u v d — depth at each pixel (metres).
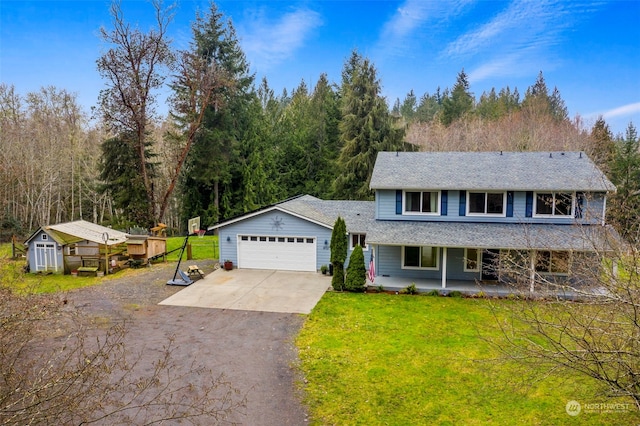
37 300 9.74
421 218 19.05
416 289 17.30
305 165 42.22
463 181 18.44
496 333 12.59
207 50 34.69
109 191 33.84
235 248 21.69
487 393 9.04
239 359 10.89
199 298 16.56
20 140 36.88
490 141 41.44
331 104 40.72
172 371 10.09
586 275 6.93
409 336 12.54
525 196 17.94
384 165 20.86
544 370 8.86
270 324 13.62
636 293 5.48
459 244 16.59
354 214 22.36
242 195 37.41
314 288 18.06
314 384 9.56
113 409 8.07
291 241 21.12
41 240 20.98
